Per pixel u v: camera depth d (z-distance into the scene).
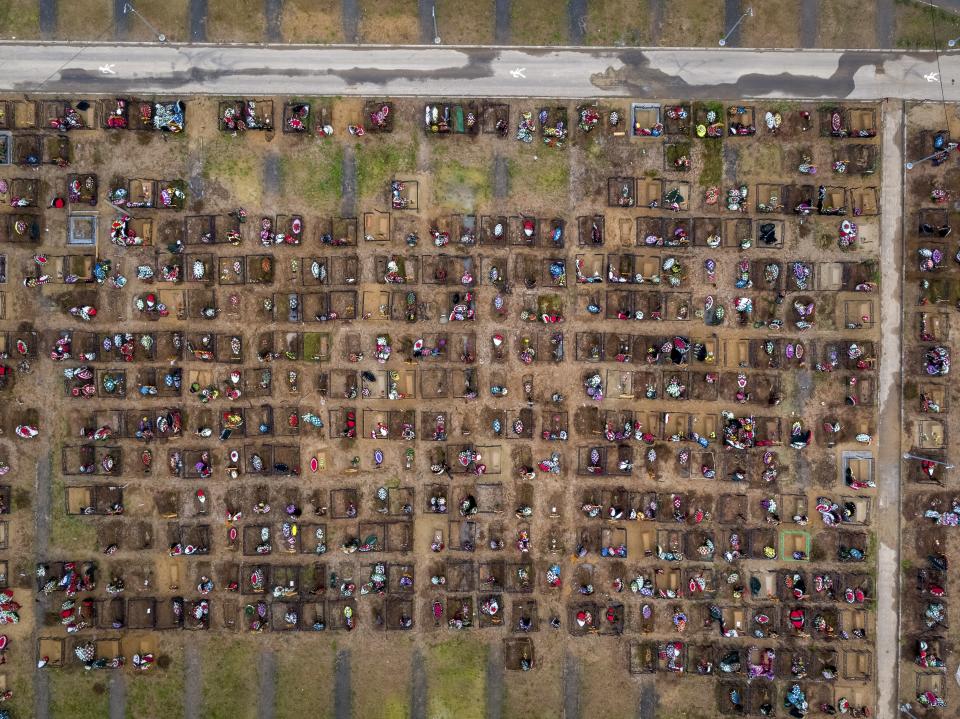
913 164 31.97
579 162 32.12
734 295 32.12
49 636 32.00
